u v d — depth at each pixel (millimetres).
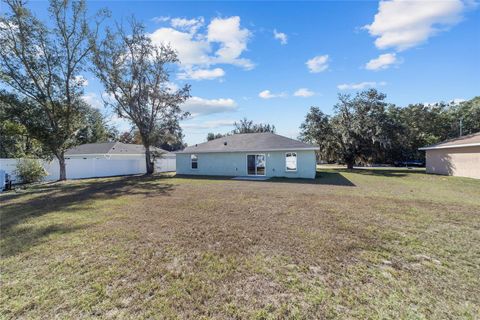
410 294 2822
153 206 7793
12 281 3236
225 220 6016
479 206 7281
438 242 4406
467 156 16078
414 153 34406
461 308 2555
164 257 3916
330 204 7715
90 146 28438
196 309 2607
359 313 2494
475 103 33281
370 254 3924
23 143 20531
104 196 10031
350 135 22797
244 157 19109
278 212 6738
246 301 2734
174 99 21984
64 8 16312
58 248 4359
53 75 16344
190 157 21375
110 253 4109
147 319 2457
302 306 2625
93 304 2709
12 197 10398
